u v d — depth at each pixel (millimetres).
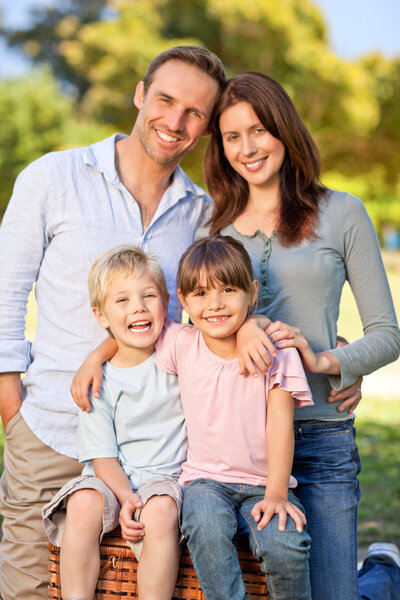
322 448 2850
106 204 2943
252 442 2555
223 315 2557
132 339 2660
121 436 2650
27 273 2930
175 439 2668
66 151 2979
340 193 2965
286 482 2439
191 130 2971
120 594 2408
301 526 2324
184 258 2645
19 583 2850
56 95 28047
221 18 23719
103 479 2531
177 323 2809
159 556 2305
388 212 34000
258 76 2973
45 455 2859
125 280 2670
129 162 3049
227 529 2305
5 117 26641
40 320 2961
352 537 2830
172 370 2693
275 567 2287
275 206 3029
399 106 28438
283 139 2938
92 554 2381
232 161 3029
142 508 2385
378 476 6301
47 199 2896
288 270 2863
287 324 2832
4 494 2973
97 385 2637
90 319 2885
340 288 2932
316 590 2789
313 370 2686
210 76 2977
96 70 24703
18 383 2939
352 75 25016
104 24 25094
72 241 2895
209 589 2268
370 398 9578
